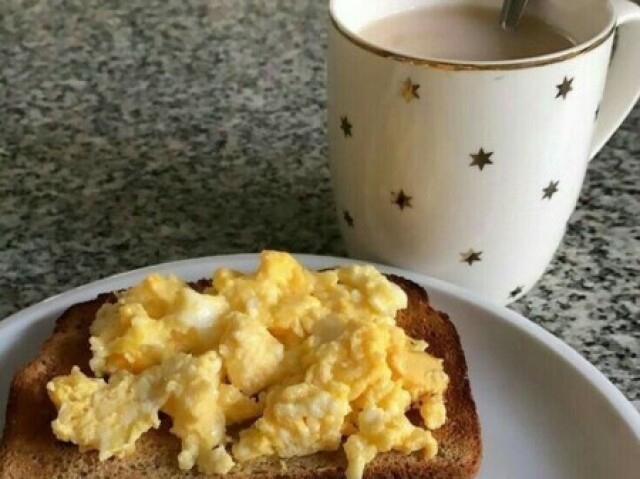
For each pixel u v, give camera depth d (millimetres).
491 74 217
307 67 381
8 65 381
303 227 292
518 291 263
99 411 200
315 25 414
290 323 214
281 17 420
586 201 307
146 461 203
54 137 335
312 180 313
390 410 201
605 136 261
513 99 221
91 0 434
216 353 206
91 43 398
